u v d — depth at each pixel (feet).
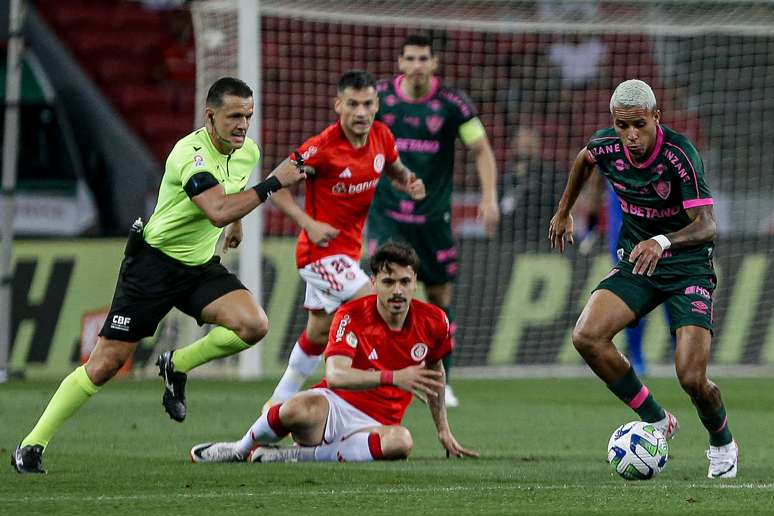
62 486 71.77
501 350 167.84
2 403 125.59
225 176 81.35
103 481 73.97
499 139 197.88
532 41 198.70
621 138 75.56
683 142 76.64
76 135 218.59
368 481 73.82
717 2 174.50
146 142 219.00
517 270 169.48
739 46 198.70
